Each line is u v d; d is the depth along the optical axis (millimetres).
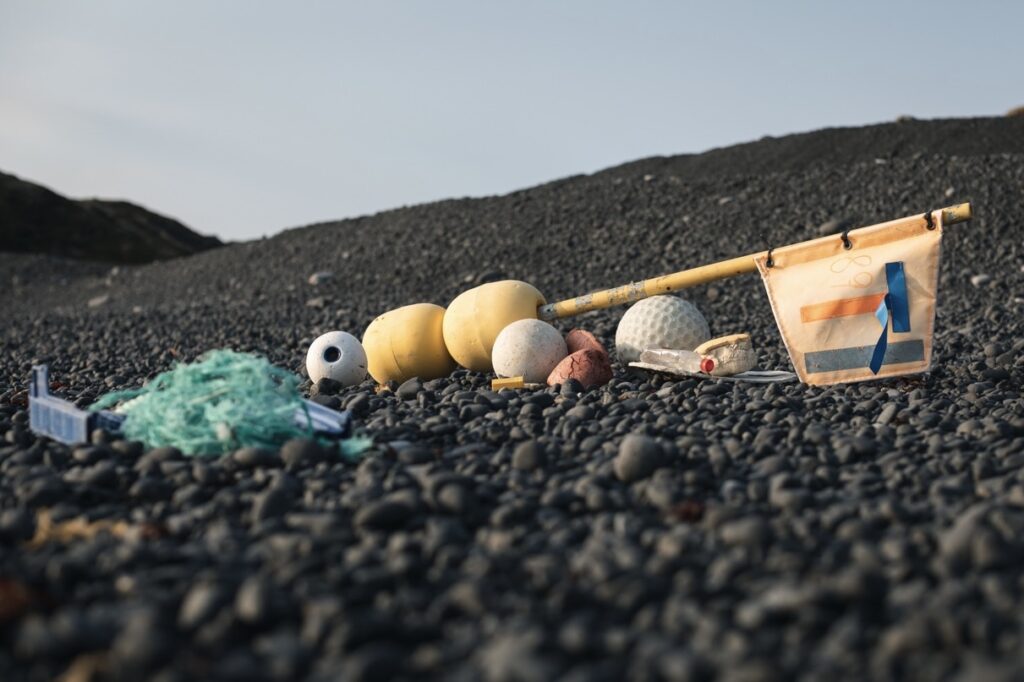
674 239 9562
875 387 3424
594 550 1843
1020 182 9359
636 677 1375
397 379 3932
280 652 1441
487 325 3791
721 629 1485
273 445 2602
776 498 2152
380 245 11211
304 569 1745
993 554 1721
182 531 2066
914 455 2561
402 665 1433
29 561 1847
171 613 1607
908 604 1581
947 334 5082
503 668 1367
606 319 6219
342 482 2359
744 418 2900
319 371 3840
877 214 9336
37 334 7422
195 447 2584
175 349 5863
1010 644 1420
